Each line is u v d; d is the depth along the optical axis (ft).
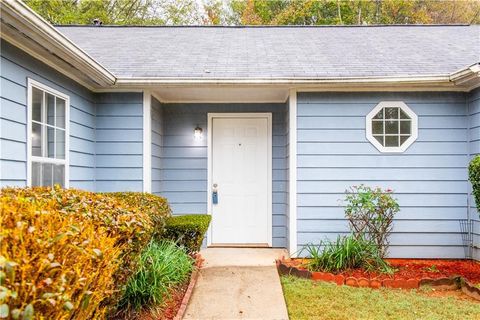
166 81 16.48
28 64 11.85
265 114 20.38
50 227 5.62
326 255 14.73
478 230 16.62
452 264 16.28
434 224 17.31
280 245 20.04
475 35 23.84
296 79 16.49
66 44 11.88
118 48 21.36
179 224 14.70
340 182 17.42
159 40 23.49
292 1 52.11
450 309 10.99
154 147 18.52
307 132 17.48
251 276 14.32
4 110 10.61
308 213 17.43
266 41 23.35
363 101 17.49
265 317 10.58
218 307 11.30
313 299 11.79
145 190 17.39
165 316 10.57
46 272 4.90
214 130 20.61
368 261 14.64
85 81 16.02
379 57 19.63
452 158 17.35
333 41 23.15
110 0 53.31
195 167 20.35
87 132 16.66
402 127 17.51
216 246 20.16
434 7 53.16
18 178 11.23
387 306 11.19
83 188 16.21
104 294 6.72
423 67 17.87
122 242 7.79
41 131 12.84
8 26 10.16
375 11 53.36
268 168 20.38
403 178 17.35
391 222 16.89
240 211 20.52
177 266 12.34
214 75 16.92
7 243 4.82
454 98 17.42
